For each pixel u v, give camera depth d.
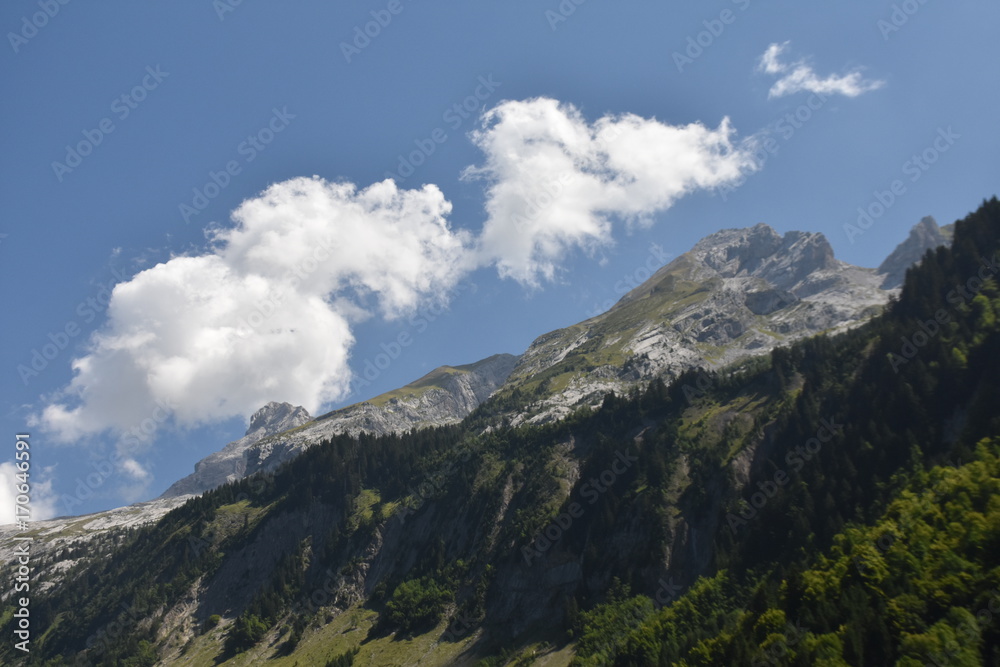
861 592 133.75
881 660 120.06
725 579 176.88
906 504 152.62
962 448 163.50
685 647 153.12
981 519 132.62
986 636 113.44
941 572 129.88
